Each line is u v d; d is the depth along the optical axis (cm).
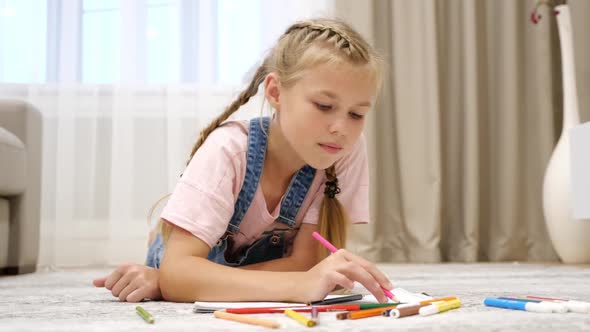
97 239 242
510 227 244
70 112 240
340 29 98
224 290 86
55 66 242
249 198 105
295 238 113
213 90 245
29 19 242
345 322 68
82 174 243
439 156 244
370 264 82
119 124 242
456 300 82
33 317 79
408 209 245
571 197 215
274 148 104
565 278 149
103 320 74
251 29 251
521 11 253
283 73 97
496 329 64
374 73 94
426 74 246
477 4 254
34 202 199
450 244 251
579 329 64
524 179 252
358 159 116
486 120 255
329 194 111
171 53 248
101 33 247
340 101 91
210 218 95
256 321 68
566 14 224
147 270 100
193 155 112
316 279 81
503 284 131
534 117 250
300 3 247
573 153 195
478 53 255
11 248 189
